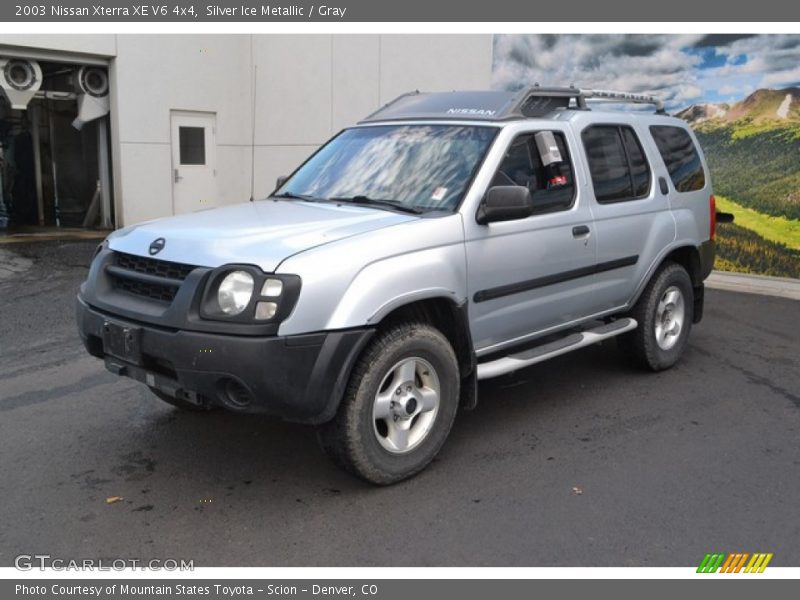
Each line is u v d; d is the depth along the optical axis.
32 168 14.50
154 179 13.88
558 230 5.04
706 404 5.60
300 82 13.70
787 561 3.59
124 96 13.30
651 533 3.81
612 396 5.75
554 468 4.52
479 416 5.34
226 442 4.87
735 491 4.25
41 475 4.38
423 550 3.66
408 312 4.32
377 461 4.12
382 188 4.89
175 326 3.79
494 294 4.64
